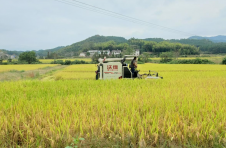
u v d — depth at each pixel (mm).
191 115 4035
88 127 3420
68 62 64562
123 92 6789
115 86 8602
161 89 7664
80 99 5434
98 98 5691
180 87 8188
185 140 3184
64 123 3459
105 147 3100
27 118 3941
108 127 3451
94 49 155625
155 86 8523
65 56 136125
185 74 17531
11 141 3160
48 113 4055
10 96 6102
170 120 3662
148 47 139750
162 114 3973
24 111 4129
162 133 3287
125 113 4117
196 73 18656
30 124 3537
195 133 3297
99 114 3988
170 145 3102
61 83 9367
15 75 24891
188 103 5133
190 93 6473
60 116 3842
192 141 3217
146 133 3340
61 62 68875
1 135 3180
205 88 7852
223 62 50000
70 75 17688
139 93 6633
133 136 3152
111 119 3725
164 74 17547
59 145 3082
